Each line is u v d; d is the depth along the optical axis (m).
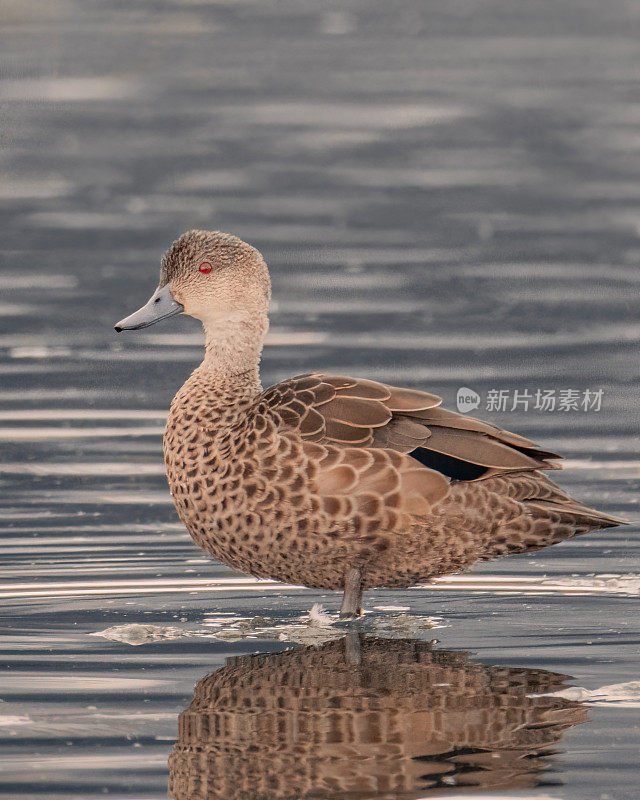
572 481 13.48
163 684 8.27
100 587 10.41
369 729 7.49
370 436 9.48
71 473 13.83
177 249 10.77
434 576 9.91
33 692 8.12
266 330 10.68
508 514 9.57
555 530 9.70
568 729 7.48
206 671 8.52
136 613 9.79
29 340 19.83
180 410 10.14
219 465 9.71
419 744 7.28
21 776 6.91
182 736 7.42
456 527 9.52
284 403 9.74
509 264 24.38
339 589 10.09
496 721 7.61
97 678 8.38
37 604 9.95
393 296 22.17
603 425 15.59
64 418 15.95
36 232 27.39
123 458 14.38
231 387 10.27
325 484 9.39
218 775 6.91
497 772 6.92
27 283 23.50
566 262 24.50
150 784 6.82
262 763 7.05
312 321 20.61
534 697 7.98
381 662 8.70
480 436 9.66
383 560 9.66
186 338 20.03
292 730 7.50
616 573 10.75
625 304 21.50
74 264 24.92
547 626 9.46
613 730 7.45
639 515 12.32
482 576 10.77
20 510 12.55
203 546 10.10
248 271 10.60
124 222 28.17
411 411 9.65
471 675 8.41
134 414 16.12
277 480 9.47
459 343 19.25
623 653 8.81
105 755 7.18
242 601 10.16
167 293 10.79
